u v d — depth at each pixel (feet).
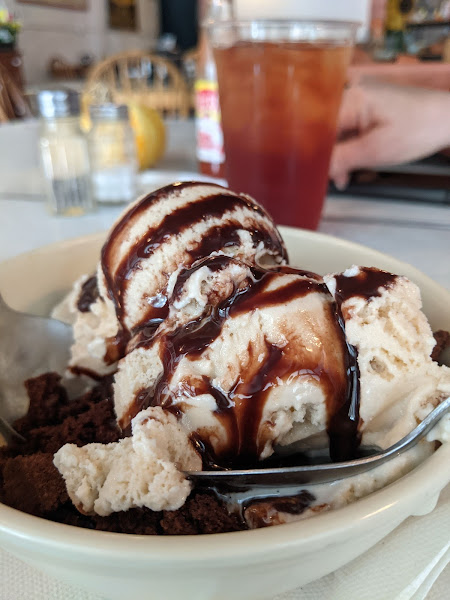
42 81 5.02
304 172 0.94
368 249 0.73
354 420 0.53
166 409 0.53
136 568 0.32
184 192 0.65
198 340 0.55
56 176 1.22
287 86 0.86
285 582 0.37
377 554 0.44
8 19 4.08
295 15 1.06
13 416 0.64
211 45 0.94
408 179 1.25
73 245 0.80
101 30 5.87
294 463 0.56
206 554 0.31
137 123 1.49
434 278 0.85
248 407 0.53
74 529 0.33
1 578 0.44
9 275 0.73
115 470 0.43
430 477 0.37
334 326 0.54
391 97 1.15
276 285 0.56
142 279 0.63
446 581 0.43
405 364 0.52
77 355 0.69
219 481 0.46
